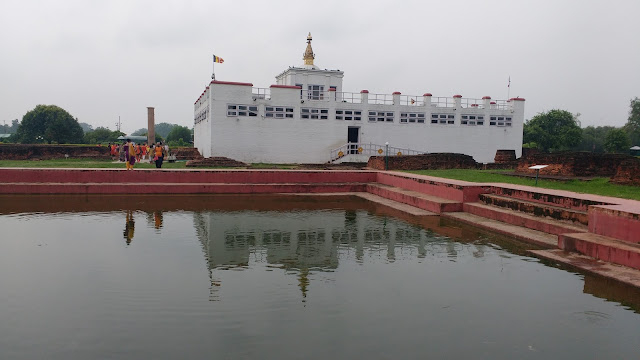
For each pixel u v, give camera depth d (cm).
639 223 738
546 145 5125
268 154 2716
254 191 1719
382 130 2952
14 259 788
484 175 1769
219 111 2602
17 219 1136
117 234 989
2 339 493
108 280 686
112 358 454
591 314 570
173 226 1084
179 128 7300
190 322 541
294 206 1427
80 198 1484
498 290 655
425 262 803
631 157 1795
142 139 5747
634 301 611
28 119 5825
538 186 1355
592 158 1761
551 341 499
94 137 6266
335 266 778
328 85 3123
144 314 562
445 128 3070
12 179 1570
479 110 3125
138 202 1433
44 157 3122
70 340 492
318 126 2811
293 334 511
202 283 679
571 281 691
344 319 554
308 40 3212
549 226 957
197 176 1703
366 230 1073
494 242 951
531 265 778
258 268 761
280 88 2717
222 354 464
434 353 470
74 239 936
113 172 1633
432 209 1303
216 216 1228
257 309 582
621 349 481
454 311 580
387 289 662
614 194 1142
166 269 745
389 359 457
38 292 632
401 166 2286
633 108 5831
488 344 491
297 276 721
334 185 1805
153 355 461
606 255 750
